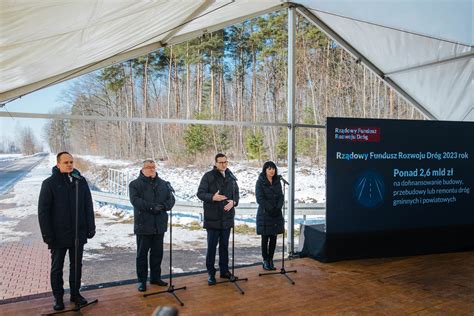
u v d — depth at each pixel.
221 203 4.09
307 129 16.31
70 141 16.47
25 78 4.25
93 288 3.93
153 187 3.83
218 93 19.95
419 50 5.67
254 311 3.37
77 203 3.25
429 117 7.33
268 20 19.61
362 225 5.07
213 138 15.79
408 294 3.81
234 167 14.66
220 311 3.37
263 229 4.46
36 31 2.81
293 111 5.23
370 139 5.09
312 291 3.88
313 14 5.75
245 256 6.31
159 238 3.95
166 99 20.06
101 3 2.65
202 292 3.84
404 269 4.66
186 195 11.55
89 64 4.90
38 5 2.30
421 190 5.33
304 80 19.23
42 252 6.62
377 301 3.62
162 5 3.40
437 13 3.65
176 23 4.45
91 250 6.46
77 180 3.27
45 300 3.61
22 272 5.46
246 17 5.59
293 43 5.29
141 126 17.02
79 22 2.98
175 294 3.78
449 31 4.07
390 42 5.71
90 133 16.89
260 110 19.77
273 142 16.14
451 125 5.45
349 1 4.04
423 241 5.35
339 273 4.50
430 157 5.36
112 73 19.31
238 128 16.05
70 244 3.32
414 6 3.63
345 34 6.08
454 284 4.12
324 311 3.37
